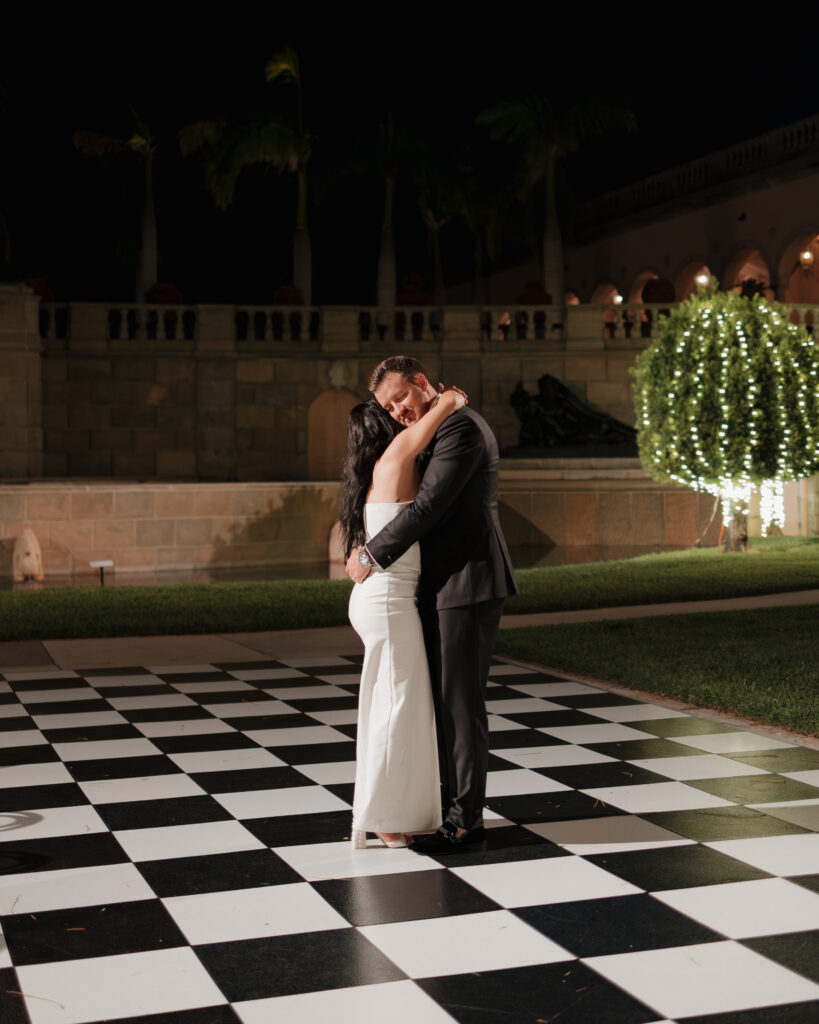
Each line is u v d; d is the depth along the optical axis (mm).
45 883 3893
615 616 11008
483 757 4266
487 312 26875
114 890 3820
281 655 8969
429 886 3826
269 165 31172
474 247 38969
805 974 3092
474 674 4250
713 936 3359
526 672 8125
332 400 26922
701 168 33312
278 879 3918
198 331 26375
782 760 5527
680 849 4188
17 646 9469
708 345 16938
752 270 35656
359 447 4352
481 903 3658
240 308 26578
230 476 26469
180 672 8242
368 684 4262
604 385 26609
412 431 4254
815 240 31422
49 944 3352
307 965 3184
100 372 26016
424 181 30375
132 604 11984
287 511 18812
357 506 4332
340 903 3676
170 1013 2895
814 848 4188
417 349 26703
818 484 21797
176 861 4121
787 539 19734
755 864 4008
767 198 30828
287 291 27531
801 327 17375
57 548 16953
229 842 4344
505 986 3035
